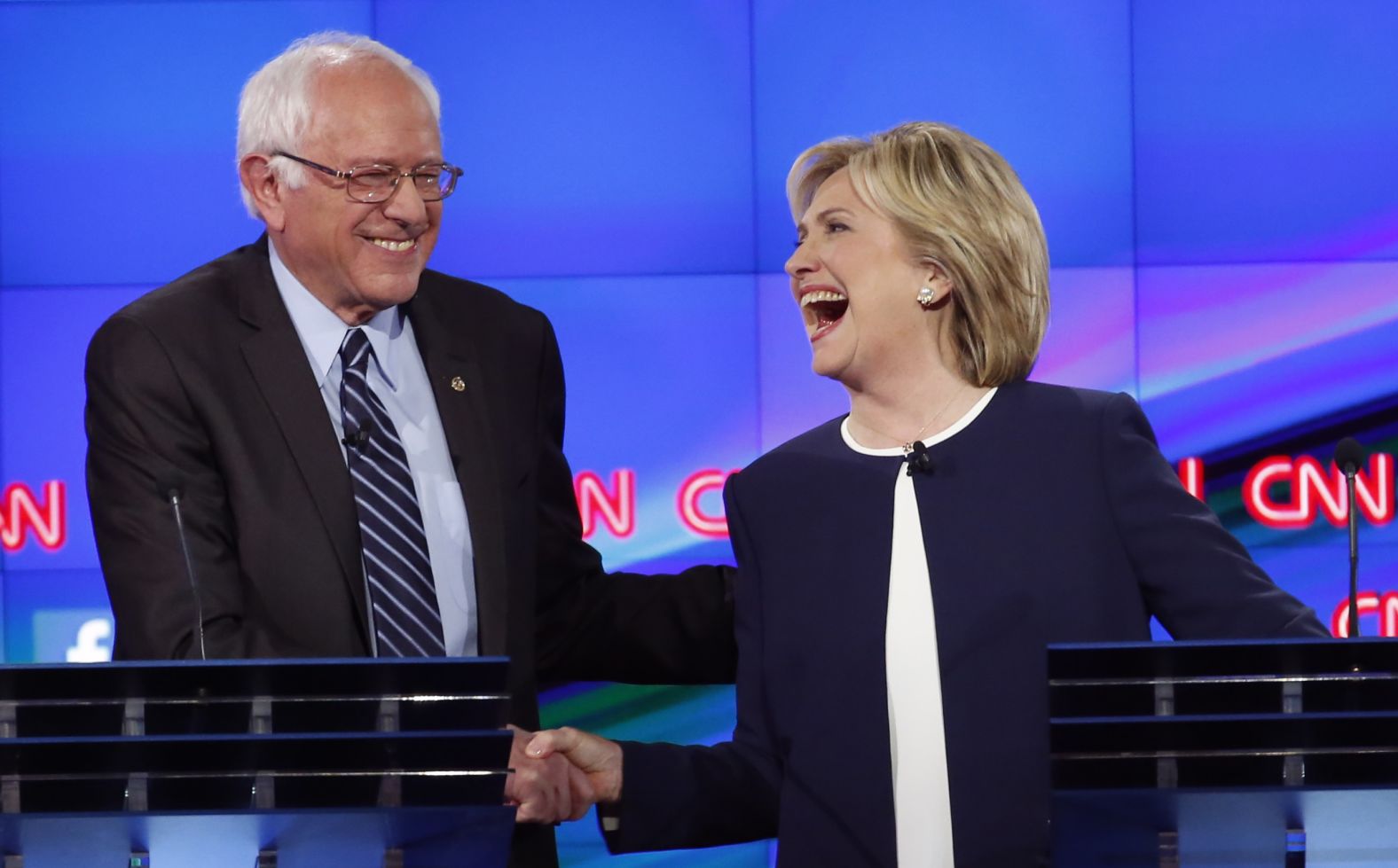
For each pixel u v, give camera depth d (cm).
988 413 729
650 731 1573
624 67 1577
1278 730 503
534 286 1576
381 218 770
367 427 790
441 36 1573
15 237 1569
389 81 781
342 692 520
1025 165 1561
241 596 764
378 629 765
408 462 805
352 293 788
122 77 1573
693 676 937
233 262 833
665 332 1577
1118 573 696
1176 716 505
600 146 1578
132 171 1573
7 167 1566
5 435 1564
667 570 1568
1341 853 517
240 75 1575
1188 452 1554
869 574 711
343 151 762
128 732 515
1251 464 1550
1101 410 723
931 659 696
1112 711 519
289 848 527
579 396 1574
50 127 1569
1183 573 686
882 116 1567
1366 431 1545
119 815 498
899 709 696
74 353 1570
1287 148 1552
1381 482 1540
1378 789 486
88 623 1570
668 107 1578
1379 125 1547
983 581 693
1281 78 1551
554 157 1575
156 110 1573
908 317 732
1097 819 509
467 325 857
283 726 518
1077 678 521
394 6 1571
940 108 1567
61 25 1569
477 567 790
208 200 1577
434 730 519
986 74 1562
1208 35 1553
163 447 764
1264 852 521
